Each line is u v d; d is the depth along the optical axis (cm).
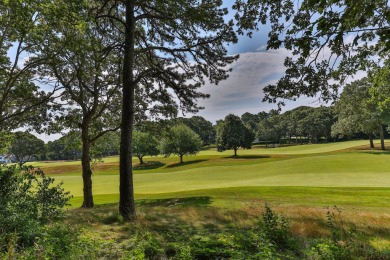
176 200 1764
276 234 696
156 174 4297
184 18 1241
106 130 1959
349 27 459
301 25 599
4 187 661
